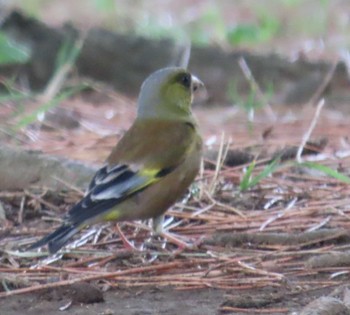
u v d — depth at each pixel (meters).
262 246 11.05
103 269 10.60
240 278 10.23
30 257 10.91
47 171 13.05
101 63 19.88
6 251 10.97
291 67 20.00
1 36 16.77
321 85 19.27
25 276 10.40
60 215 12.33
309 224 11.70
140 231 11.72
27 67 19.42
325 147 14.67
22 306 9.65
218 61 20.12
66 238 9.96
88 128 16.58
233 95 18.31
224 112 18.02
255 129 16.30
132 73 20.03
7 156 13.12
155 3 29.09
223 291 9.98
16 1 26.98
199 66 20.05
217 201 12.45
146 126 11.36
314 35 25.47
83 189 12.91
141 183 10.83
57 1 28.00
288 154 13.98
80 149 14.91
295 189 12.84
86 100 18.98
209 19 26.14
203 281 10.17
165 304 9.63
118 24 24.80
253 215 11.99
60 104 17.98
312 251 10.84
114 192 10.67
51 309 9.55
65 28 20.03
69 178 13.02
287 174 13.42
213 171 13.42
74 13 26.89
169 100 11.52
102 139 15.45
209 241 11.10
